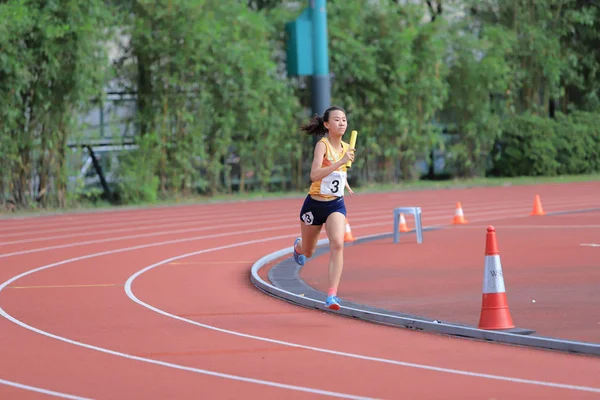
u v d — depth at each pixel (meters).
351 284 32.91
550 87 118.50
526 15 116.62
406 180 103.62
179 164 86.38
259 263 38.47
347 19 96.56
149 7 82.88
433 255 40.84
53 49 74.75
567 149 113.56
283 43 94.38
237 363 20.61
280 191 95.19
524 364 19.83
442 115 109.19
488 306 23.25
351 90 97.88
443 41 103.50
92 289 33.09
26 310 28.61
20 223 64.56
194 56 84.62
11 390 18.48
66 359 21.33
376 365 20.16
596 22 121.44
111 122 84.12
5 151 75.56
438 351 21.47
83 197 84.75
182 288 33.09
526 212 64.62
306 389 18.11
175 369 20.12
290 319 26.33
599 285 30.83
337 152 26.95
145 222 62.81
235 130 88.94
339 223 26.62
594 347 20.44
